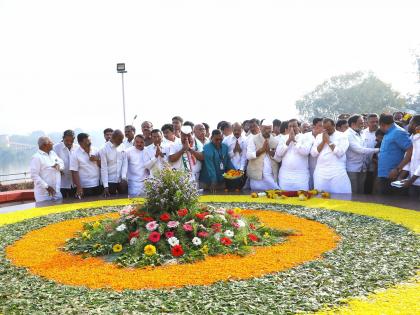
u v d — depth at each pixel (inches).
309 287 186.5
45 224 339.6
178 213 269.3
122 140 466.9
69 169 478.3
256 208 372.2
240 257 240.8
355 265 212.8
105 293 189.0
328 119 432.5
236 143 487.8
